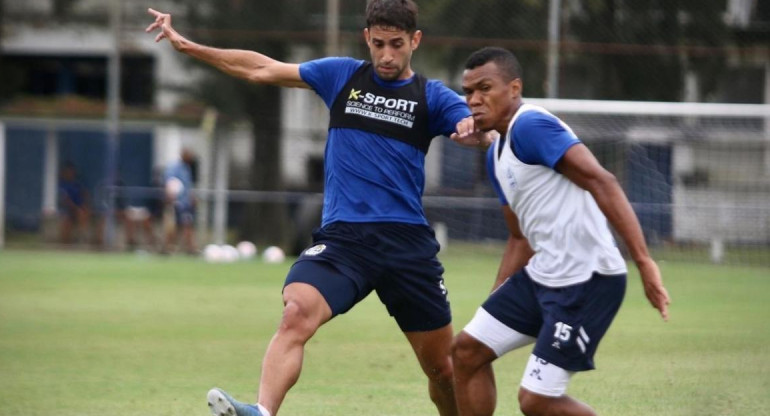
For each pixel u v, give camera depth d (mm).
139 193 79312
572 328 18562
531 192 18922
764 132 80375
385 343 37750
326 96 22688
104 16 98375
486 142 21469
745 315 45594
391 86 22219
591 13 78375
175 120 89438
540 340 18828
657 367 32188
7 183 91812
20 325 41688
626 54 77688
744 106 73000
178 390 28781
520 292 19797
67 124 91312
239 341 38000
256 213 84438
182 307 47781
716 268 70875
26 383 29688
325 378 30719
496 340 19906
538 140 18484
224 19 81562
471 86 19203
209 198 84750
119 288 55500
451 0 78438
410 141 22047
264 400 20000
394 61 21844
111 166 78188
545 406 18719
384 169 21875
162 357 34406
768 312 46594
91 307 47500
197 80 87375
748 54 76875
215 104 85938
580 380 30031
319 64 22797
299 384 29719
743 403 26703
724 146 82312
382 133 21984
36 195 92125
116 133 77500
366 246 21688
